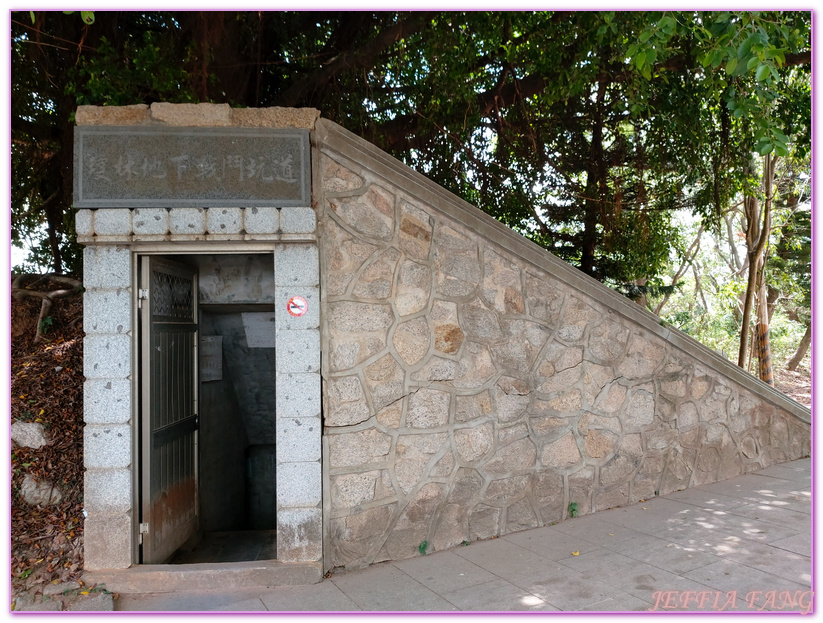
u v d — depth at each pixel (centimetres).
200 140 360
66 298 541
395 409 396
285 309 365
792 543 403
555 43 609
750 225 1088
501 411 436
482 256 429
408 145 735
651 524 447
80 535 365
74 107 569
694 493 525
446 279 414
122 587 346
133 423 362
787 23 584
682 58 698
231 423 569
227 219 358
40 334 491
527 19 616
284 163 366
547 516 457
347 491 379
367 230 388
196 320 461
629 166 900
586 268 924
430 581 359
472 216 420
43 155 637
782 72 732
